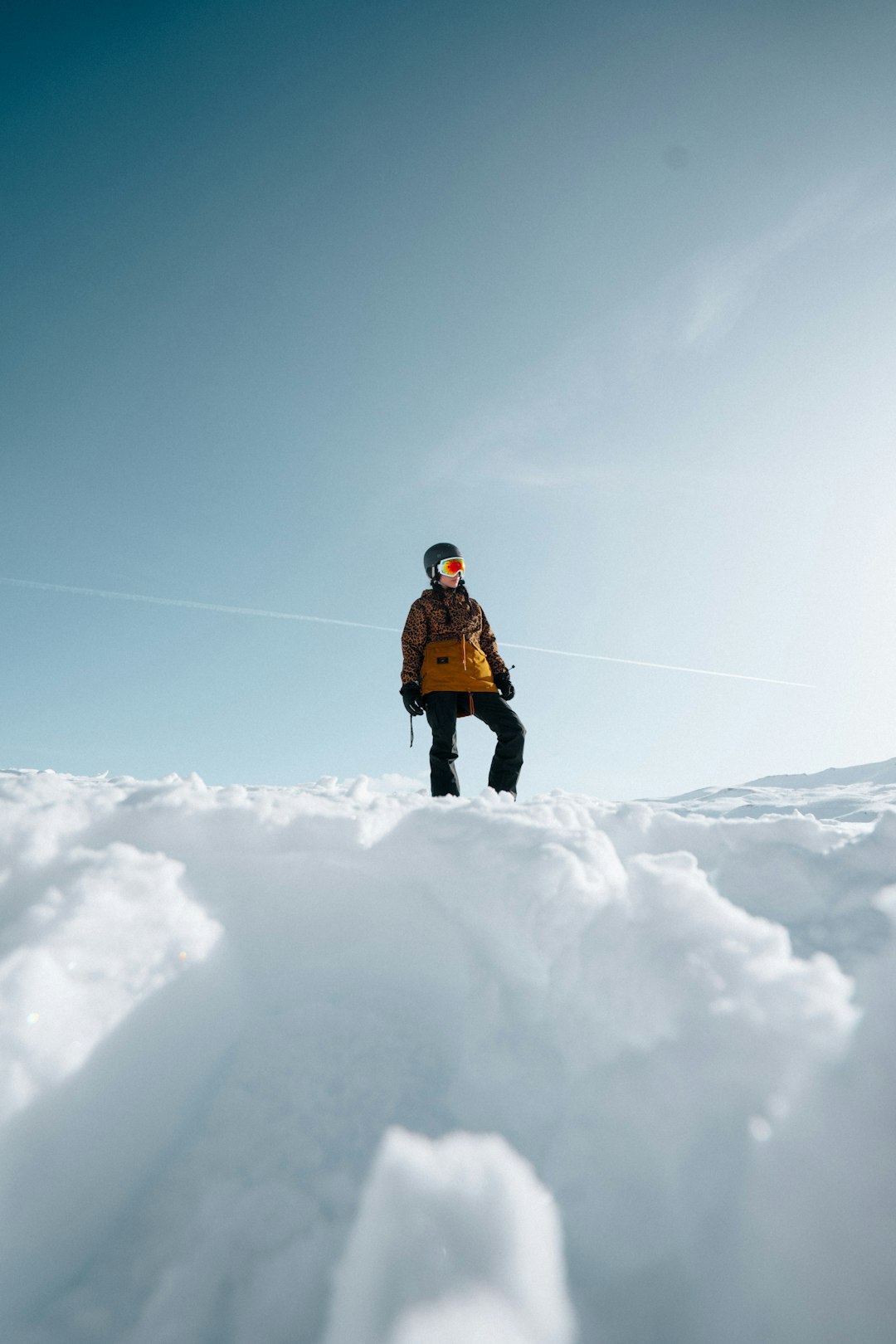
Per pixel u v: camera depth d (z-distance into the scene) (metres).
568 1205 0.85
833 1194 0.80
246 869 1.33
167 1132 0.94
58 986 0.97
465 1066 1.04
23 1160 0.84
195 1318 0.74
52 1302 0.76
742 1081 0.89
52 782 1.56
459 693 3.18
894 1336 0.71
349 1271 0.76
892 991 1.05
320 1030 1.10
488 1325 0.71
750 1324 0.73
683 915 1.13
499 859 1.32
